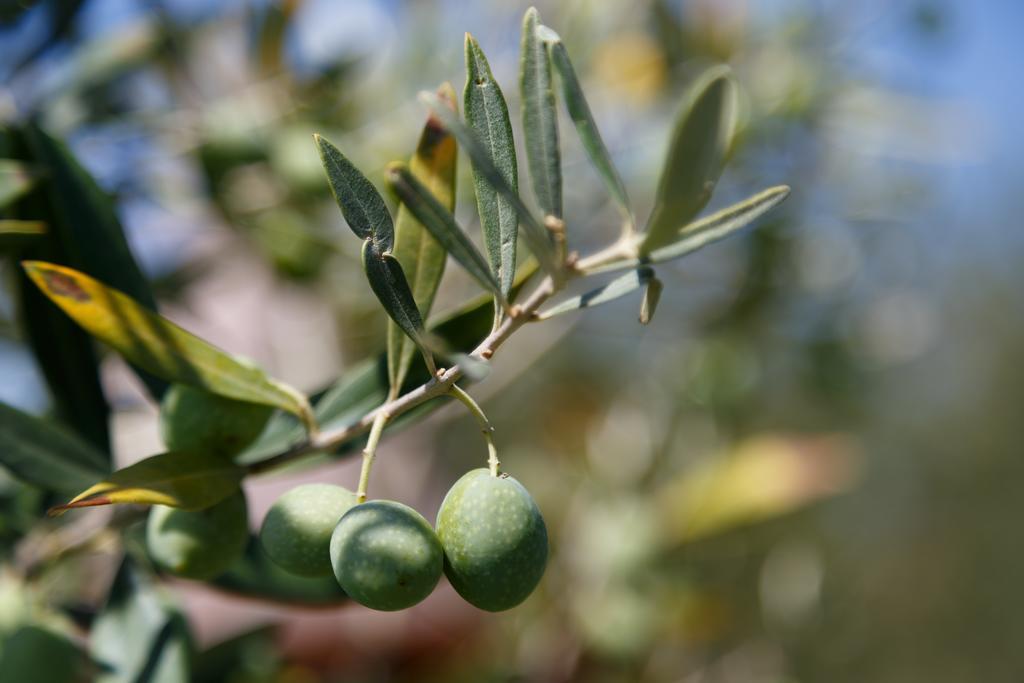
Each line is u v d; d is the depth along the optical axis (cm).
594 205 57
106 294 24
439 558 23
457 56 53
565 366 73
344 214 23
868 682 93
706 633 60
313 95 48
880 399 91
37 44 36
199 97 46
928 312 73
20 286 30
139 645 29
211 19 48
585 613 58
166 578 31
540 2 55
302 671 52
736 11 62
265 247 47
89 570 42
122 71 41
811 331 69
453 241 22
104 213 29
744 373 65
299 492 24
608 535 60
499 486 23
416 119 52
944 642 107
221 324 55
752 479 57
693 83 59
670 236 23
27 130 28
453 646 57
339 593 31
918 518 111
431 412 29
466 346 28
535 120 23
